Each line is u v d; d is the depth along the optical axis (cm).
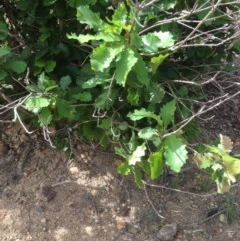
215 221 82
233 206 83
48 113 68
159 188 85
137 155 66
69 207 82
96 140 87
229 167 62
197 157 66
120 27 59
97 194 84
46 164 87
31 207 82
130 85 67
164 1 67
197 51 78
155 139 64
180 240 79
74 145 88
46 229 80
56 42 76
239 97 101
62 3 73
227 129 97
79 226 80
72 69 78
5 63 69
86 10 59
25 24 78
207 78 83
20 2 72
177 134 64
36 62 75
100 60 58
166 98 76
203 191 85
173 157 62
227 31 77
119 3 68
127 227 80
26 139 90
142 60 61
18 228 80
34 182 85
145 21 64
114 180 85
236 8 74
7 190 85
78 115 73
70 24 76
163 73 77
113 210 82
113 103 73
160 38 62
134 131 76
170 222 81
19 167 87
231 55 84
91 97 72
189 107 80
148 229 80
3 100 84
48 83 69
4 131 91
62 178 85
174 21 66
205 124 96
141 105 74
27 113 79
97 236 79
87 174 86
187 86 81
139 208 82
